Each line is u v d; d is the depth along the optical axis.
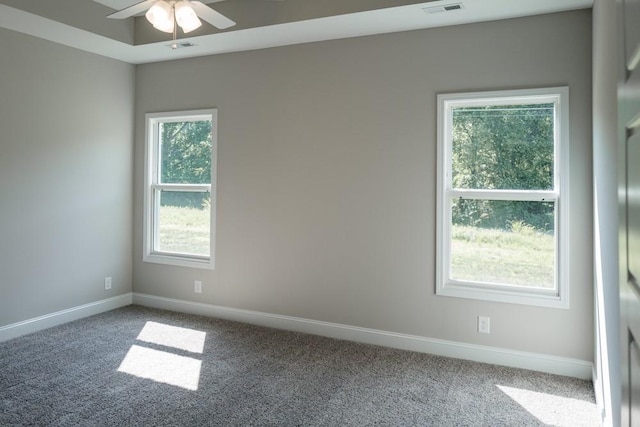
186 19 2.46
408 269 3.61
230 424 2.48
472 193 3.45
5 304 3.71
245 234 4.26
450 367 3.28
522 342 3.28
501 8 3.10
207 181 4.52
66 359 3.34
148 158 4.74
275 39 3.85
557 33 3.14
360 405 2.71
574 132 3.11
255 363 3.32
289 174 4.04
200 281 4.51
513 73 3.26
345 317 3.85
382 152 3.67
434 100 3.49
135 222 4.83
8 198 3.70
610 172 2.08
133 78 4.77
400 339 3.64
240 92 4.24
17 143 3.75
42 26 3.61
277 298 4.13
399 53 3.60
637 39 0.74
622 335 0.96
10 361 3.29
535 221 3.30
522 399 2.80
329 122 3.87
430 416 2.59
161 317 4.40
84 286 4.36
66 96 4.12
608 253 2.17
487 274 3.44
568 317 3.15
